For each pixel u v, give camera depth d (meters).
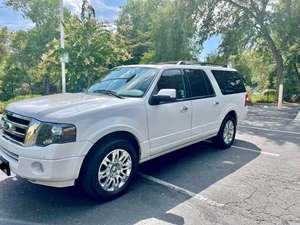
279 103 15.38
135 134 3.90
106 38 13.35
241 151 6.10
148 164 5.16
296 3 17.91
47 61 13.90
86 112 3.38
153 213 3.40
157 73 4.44
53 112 3.32
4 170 3.56
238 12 19.11
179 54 20.45
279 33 18.92
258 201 3.76
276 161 5.46
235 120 6.48
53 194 3.82
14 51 38.31
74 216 3.29
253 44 20.08
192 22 18.88
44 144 3.16
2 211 3.36
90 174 3.44
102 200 3.63
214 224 3.18
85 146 3.30
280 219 3.33
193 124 5.02
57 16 38.28
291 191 4.09
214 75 5.84
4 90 38.75
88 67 12.91
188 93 4.97
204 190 4.07
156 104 4.20
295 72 22.72
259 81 28.94
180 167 5.02
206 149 6.20
